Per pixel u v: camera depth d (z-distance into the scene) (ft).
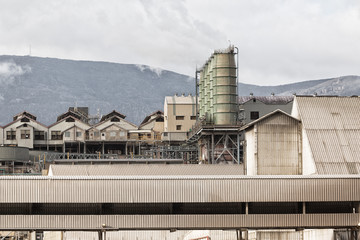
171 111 608.60
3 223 250.98
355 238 262.88
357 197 259.60
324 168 302.45
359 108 324.60
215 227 253.85
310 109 323.37
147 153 625.00
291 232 274.98
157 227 252.62
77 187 251.80
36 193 250.98
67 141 645.51
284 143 320.70
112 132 648.38
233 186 254.88
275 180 256.52
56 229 251.80
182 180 253.85
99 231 252.83
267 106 560.61
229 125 461.78
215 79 474.90
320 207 265.13
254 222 255.50
